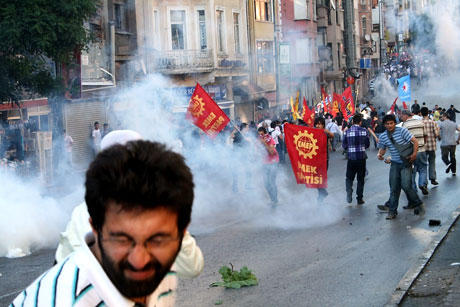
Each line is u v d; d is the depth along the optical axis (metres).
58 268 2.10
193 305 7.60
